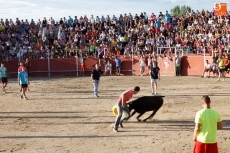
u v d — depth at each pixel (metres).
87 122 14.57
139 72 36.72
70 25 44.12
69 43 40.16
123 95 13.02
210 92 22.72
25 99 20.88
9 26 41.78
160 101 14.14
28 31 42.31
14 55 38.09
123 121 14.47
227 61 32.22
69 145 11.38
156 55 35.81
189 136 12.22
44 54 38.41
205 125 7.81
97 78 21.42
